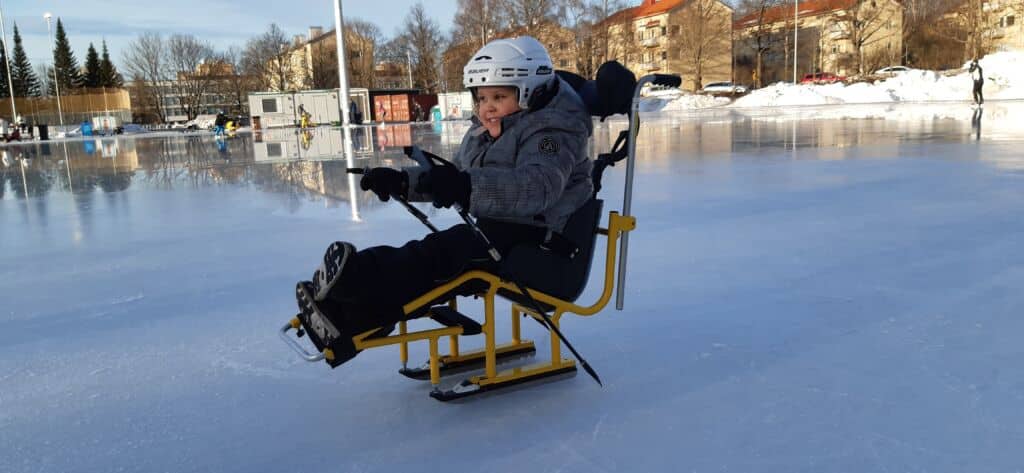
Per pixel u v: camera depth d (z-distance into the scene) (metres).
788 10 61.16
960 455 1.75
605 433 1.93
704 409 2.06
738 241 4.30
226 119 30.00
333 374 2.42
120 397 2.26
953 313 2.83
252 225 5.37
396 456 1.83
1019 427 1.88
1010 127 13.08
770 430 1.91
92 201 7.17
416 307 1.97
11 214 6.36
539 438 1.91
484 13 56.47
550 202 1.97
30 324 3.04
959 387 2.14
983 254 3.74
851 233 4.41
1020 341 2.50
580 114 2.13
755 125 17.84
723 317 2.90
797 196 5.95
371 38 78.94
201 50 82.75
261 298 3.36
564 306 2.21
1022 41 57.66
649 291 3.31
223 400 2.22
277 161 11.86
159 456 1.88
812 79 55.25
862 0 57.50
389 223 5.21
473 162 2.24
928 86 32.56
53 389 2.34
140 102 80.75
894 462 1.73
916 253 3.83
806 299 3.10
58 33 92.25
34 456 1.89
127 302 3.35
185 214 6.08
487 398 2.18
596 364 2.44
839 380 2.23
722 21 67.94
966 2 55.16
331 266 1.79
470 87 2.14
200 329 2.93
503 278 2.05
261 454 1.87
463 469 1.75
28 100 46.97
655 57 71.38
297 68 81.44
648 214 5.32
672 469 1.73
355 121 37.19
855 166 7.88
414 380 2.36
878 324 2.74
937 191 5.91
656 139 13.95
